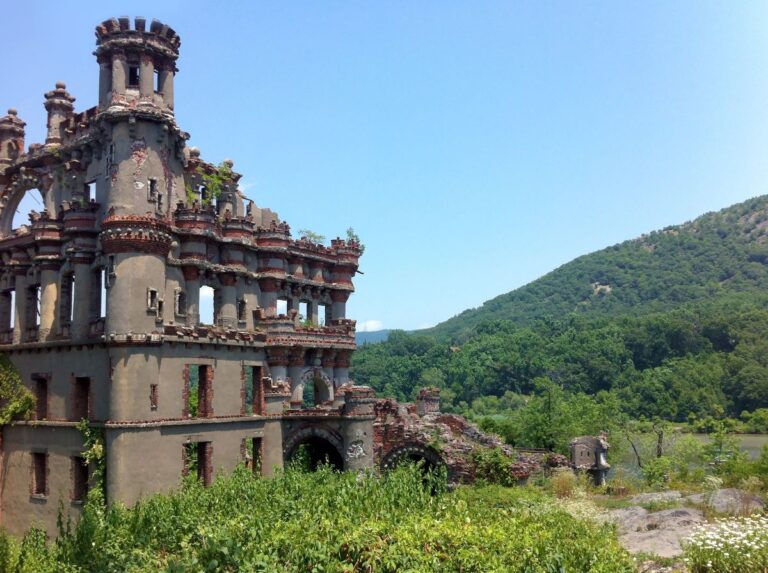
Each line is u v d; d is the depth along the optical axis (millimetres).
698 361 158875
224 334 48344
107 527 31609
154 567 26938
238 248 51500
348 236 65188
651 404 147000
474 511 29141
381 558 24078
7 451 48188
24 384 48094
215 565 24578
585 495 47938
